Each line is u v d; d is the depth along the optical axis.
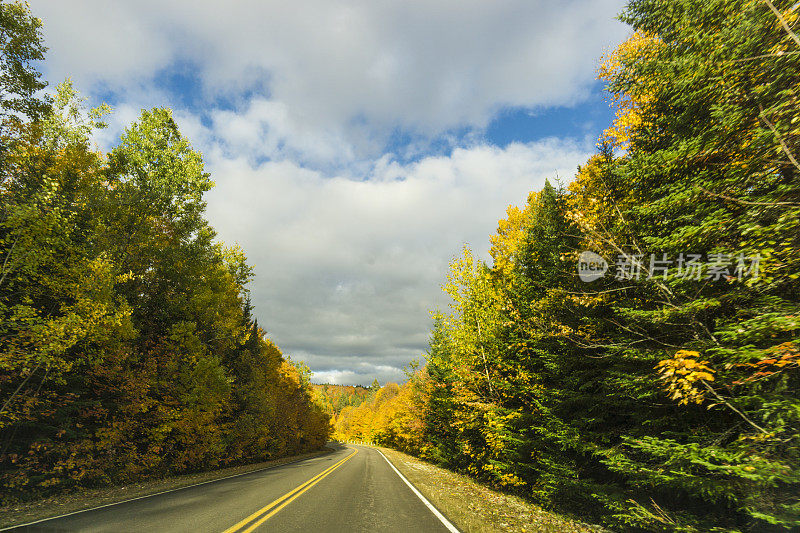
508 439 11.16
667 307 6.54
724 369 5.46
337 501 9.34
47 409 12.28
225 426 23.11
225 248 28.69
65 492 12.17
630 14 7.08
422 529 6.70
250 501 9.10
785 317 4.45
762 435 4.68
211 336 23.58
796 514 4.67
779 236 4.86
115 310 13.88
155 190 19.58
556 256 9.87
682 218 6.12
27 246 10.63
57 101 17.12
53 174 13.09
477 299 14.11
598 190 8.98
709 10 5.72
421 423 26.50
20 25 12.48
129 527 6.42
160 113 20.41
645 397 7.14
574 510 9.60
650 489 7.11
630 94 7.85
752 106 5.23
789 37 4.64
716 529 5.57
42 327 10.27
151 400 16.22
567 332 8.92
